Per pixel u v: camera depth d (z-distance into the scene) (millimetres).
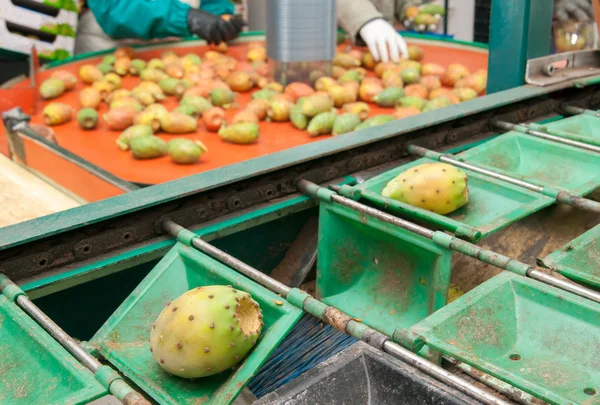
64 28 3504
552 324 1058
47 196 1842
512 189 1444
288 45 2650
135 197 1324
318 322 1476
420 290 1438
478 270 1609
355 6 3277
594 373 991
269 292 1079
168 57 3223
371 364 965
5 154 2227
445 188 1404
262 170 1448
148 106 2477
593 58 2312
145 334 1115
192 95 2547
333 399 933
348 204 1408
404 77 2787
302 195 1546
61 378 920
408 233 1329
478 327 1031
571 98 2223
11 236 1163
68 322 1330
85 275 1226
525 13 2061
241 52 3535
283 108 2451
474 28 5156
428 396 902
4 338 1030
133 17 3223
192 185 1378
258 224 1465
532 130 1767
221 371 982
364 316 1481
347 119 2279
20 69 3469
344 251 1531
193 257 1212
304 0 2580
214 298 990
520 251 1662
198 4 3516
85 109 2473
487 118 1972
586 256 1168
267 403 892
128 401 849
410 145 1744
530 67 2111
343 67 3119
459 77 2879
